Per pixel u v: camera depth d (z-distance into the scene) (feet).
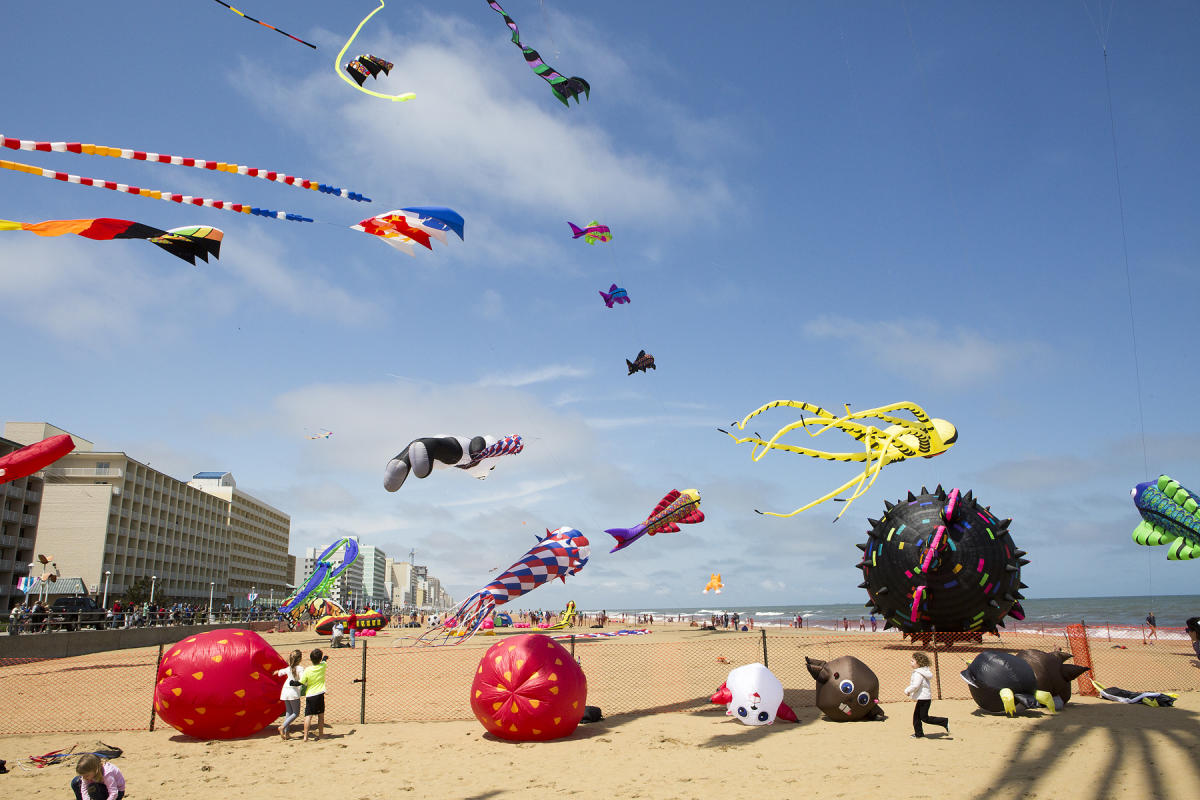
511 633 136.67
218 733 41.27
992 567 63.93
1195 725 37.37
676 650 81.46
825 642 83.56
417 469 41.57
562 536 96.99
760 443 75.00
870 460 74.38
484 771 32.76
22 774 34.24
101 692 61.98
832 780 29.12
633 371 63.93
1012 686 42.11
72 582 248.73
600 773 31.73
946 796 26.40
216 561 379.76
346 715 48.93
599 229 59.88
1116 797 25.40
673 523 79.56
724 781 29.71
